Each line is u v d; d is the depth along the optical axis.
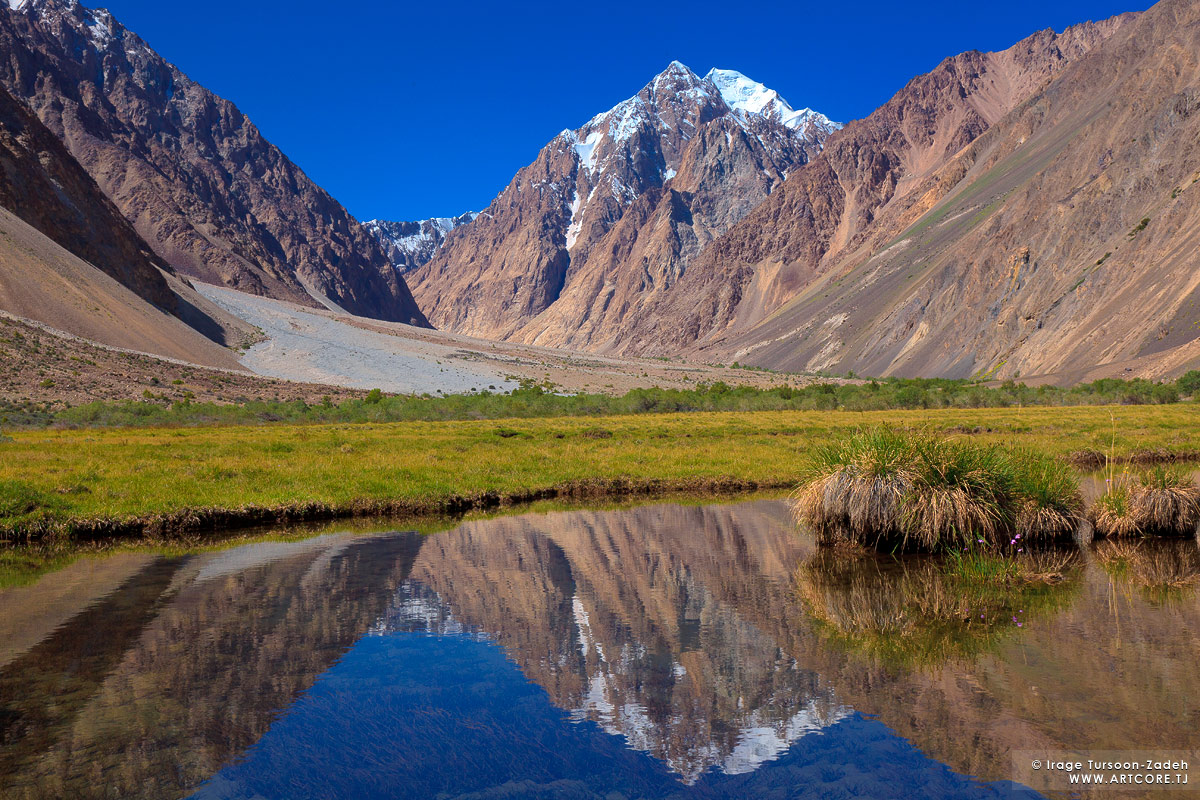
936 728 6.99
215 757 6.50
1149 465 29.78
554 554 15.18
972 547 14.53
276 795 5.75
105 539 17.31
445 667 8.75
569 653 9.16
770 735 6.87
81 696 7.89
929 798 5.71
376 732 7.03
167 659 9.03
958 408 73.31
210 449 33.03
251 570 13.82
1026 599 11.55
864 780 6.04
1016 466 16.47
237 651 9.32
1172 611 10.78
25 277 100.88
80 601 11.64
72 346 87.88
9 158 134.00
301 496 21.05
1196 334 114.94
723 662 8.88
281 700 7.77
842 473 15.80
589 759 6.48
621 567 14.01
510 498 23.48
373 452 33.25
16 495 18.78
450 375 137.12
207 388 89.31
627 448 36.00
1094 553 14.88
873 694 7.85
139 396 76.06
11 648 9.41
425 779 6.11
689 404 81.25
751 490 25.88
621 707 7.60
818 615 10.78
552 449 35.44
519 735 6.89
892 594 11.89
